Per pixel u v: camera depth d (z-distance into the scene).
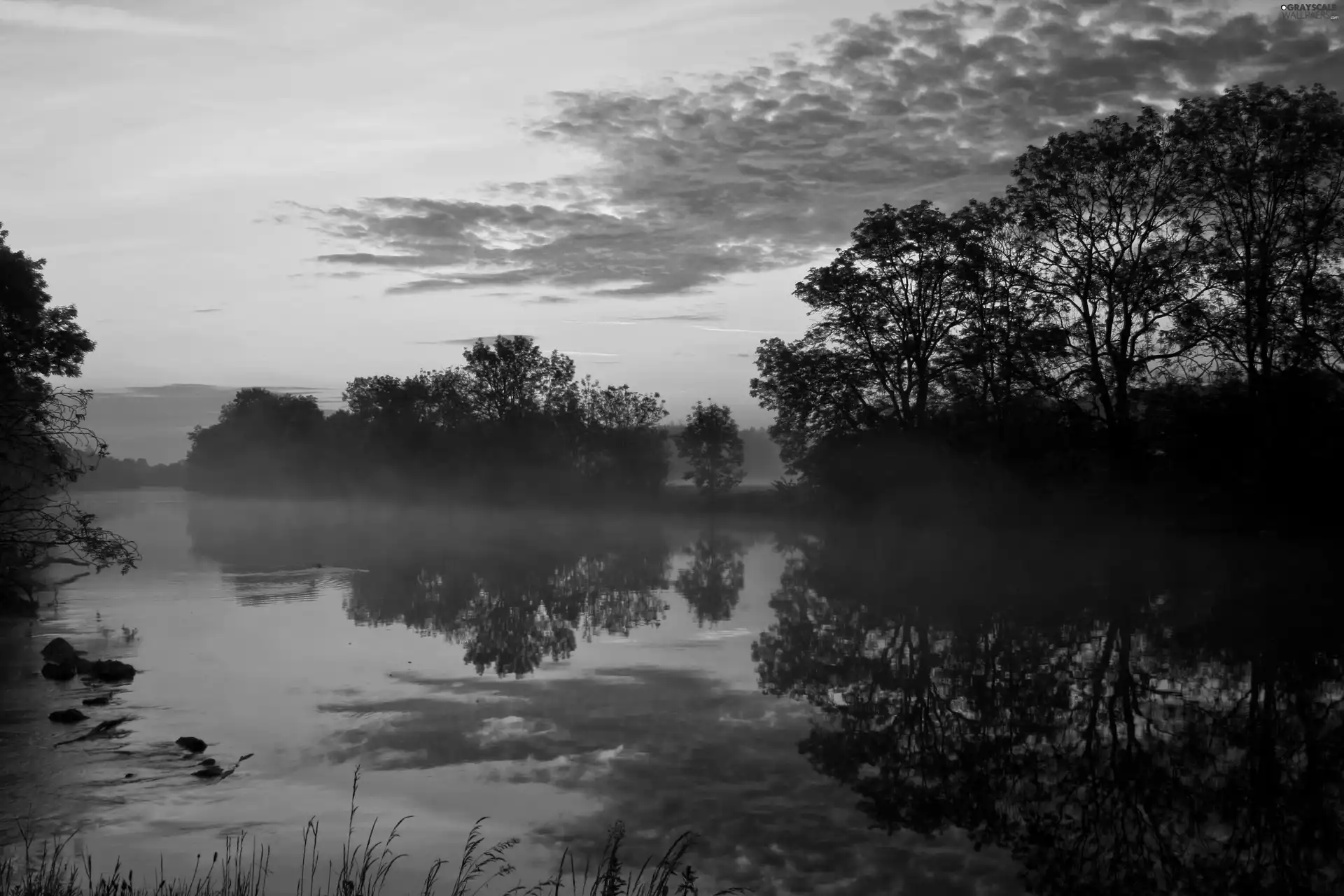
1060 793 10.91
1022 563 37.88
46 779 11.23
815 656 19.06
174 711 14.56
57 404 18.77
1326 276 34.75
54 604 26.91
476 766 11.80
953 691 15.98
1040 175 39.62
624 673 17.44
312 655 19.20
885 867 8.85
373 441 95.62
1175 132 36.97
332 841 9.38
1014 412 42.16
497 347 86.62
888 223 47.25
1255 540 34.41
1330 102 34.97
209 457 133.00
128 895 7.77
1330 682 16.56
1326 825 9.98
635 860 8.92
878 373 49.00
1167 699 15.38
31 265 30.45
